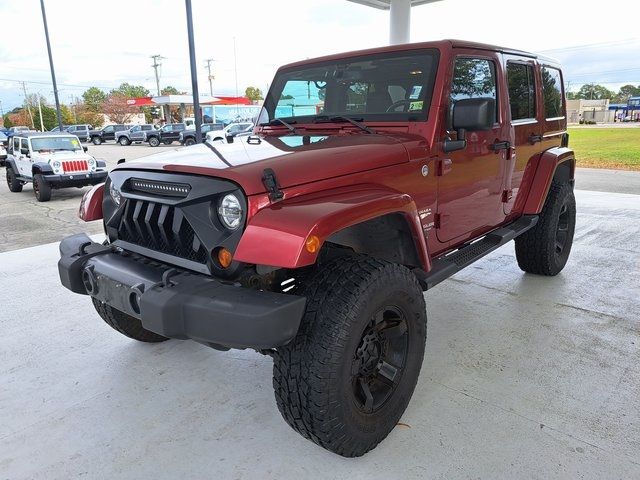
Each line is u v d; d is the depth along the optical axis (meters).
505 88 3.44
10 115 81.81
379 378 2.33
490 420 2.49
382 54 3.01
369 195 2.21
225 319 1.84
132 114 74.12
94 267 2.43
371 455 2.26
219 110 37.59
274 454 2.29
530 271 4.64
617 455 2.21
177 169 2.18
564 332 3.46
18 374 3.04
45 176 11.60
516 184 3.81
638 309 3.84
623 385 2.78
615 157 18.47
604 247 5.62
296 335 2.03
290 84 3.41
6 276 4.96
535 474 2.11
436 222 2.92
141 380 2.95
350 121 2.97
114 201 2.64
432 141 2.75
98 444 2.38
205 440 2.40
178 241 2.18
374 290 2.10
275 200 2.00
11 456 2.30
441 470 2.15
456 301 4.06
